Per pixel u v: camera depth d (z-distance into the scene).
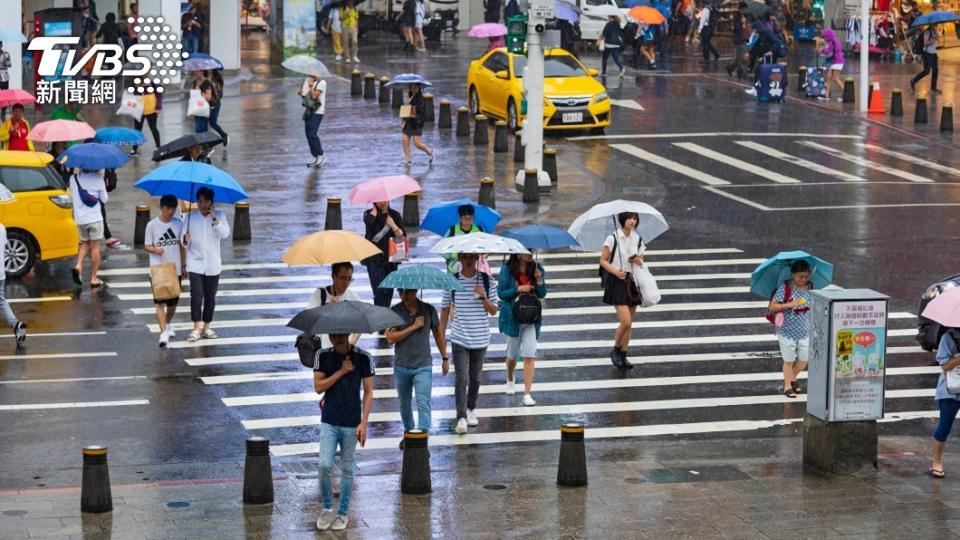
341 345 25.08
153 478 28.61
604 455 30.78
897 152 73.19
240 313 42.06
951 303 27.62
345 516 25.14
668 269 48.84
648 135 75.88
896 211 59.38
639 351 39.25
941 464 29.38
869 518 26.25
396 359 29.81
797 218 57.59
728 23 132.38
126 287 45.22
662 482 28.53
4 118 70.69
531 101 59.84
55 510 25.91
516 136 68.69
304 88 64.56
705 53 109.06
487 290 31.81
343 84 92.00
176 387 35.03
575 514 26.20
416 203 54.06
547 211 57.47
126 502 26.53
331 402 25.08
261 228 53.22
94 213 45.06
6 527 24.80
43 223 45.34
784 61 107.56
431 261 48.62
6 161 45.31
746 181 65.12
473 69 80.00
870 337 29.12
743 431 32.75
